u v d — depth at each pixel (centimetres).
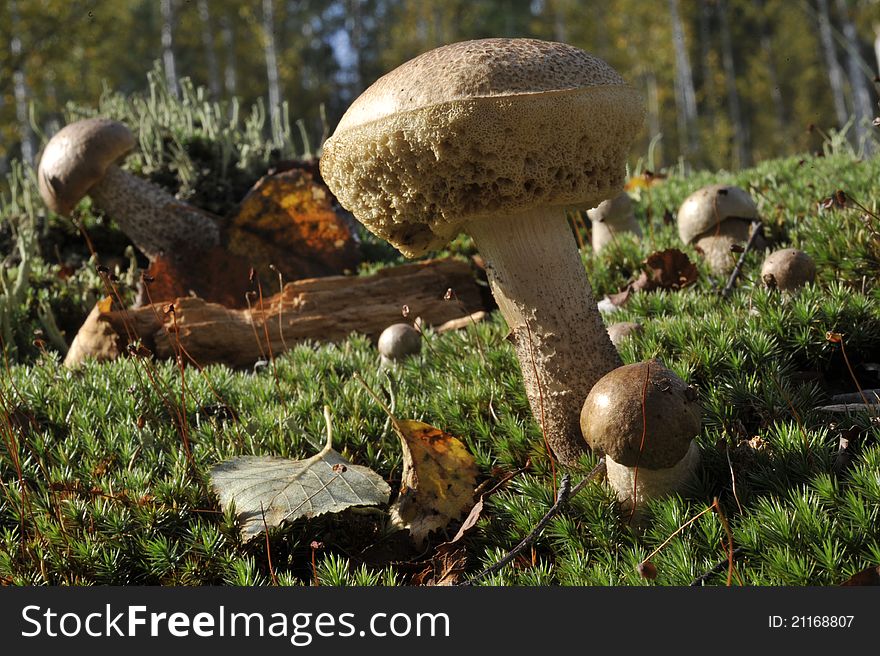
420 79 33
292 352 49
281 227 60
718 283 48
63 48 225
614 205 55
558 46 34
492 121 33
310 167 73
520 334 36
